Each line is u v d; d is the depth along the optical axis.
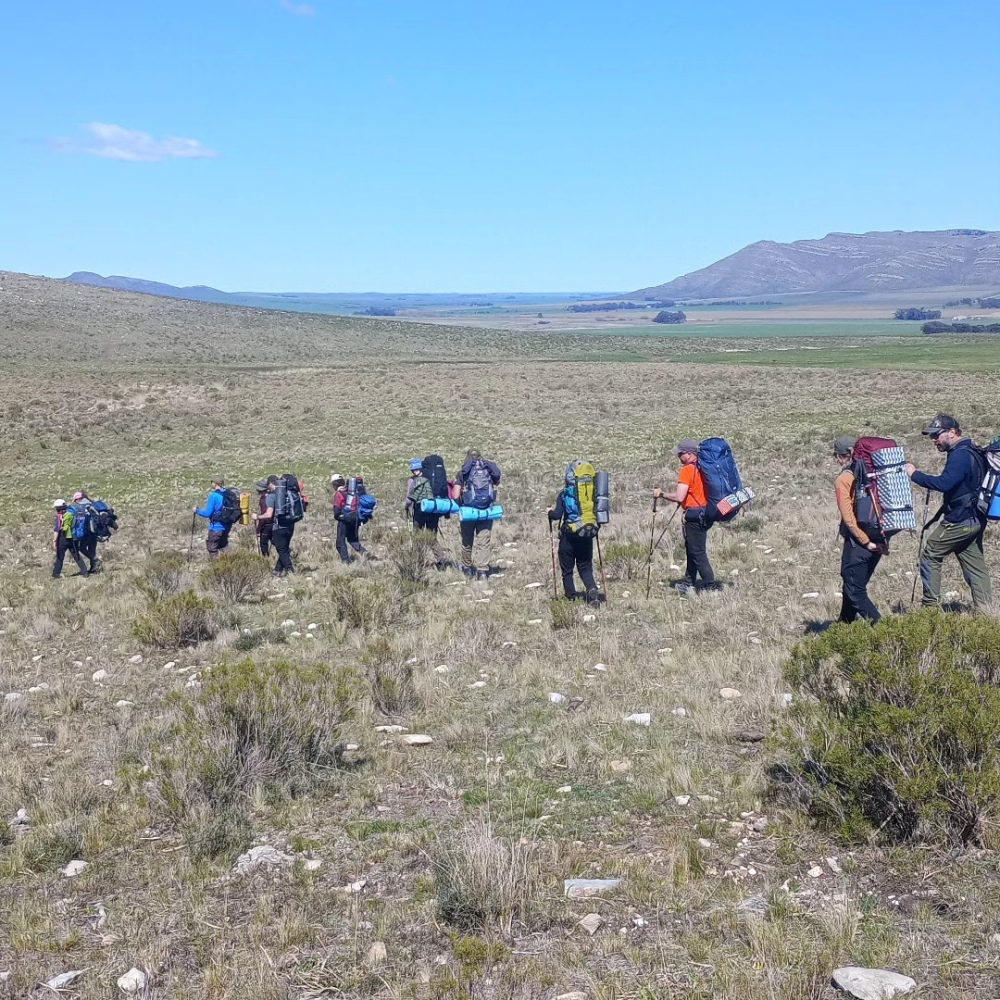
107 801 6.75
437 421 60.66
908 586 11.48
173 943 4.74
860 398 62.53
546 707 8.16
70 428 61.38
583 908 4.69
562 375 90.06
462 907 4.66
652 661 9.24
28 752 8.16
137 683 10.29
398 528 23.39
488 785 6.43
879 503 8.29
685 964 4.12
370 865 5.42
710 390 73.44
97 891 5.40
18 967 4.56
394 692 8.38
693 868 4.97
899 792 4.94
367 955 4.45
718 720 7.24
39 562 22.94
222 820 6.01
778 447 40.09
